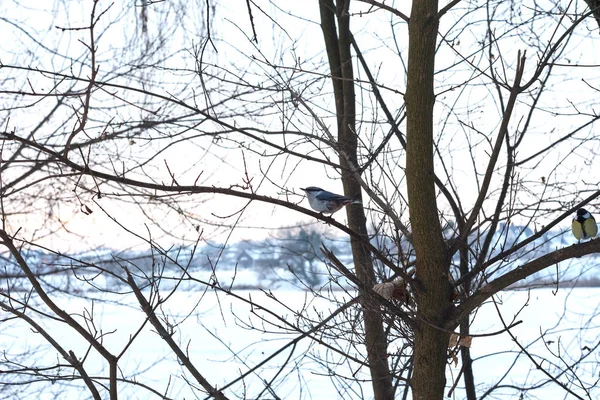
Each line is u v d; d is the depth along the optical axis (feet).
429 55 13.17
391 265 13.25
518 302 72.84
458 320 13.15
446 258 13.41
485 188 13.74
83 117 12.54
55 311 13.62
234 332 69.05
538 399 29.78
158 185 12.47
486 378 44.21
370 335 17.02
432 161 13.30
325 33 22.00
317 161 16.20
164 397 14.46
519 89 13.82
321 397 38.34
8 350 27.04
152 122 17.89
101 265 23.26
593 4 17.83
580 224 17.47
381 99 20.51
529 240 13.60
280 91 18.12
